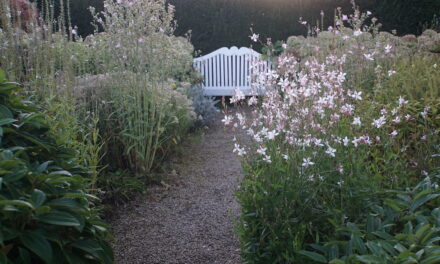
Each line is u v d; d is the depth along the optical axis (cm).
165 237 314
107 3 400
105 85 421
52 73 300
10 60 288
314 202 210
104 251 188
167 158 486
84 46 501
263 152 210
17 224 155
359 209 203
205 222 337
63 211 167
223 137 595
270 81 245
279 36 888
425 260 142
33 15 320
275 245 198
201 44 909
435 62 421
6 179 154
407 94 323
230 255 286
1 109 187
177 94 496
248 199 218
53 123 270
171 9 414
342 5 862
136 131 407
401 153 254
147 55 406
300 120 221
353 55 361
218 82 834
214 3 888
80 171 216
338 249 177
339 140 221
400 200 195
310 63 275
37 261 163
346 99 266
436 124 281
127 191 377
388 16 852
